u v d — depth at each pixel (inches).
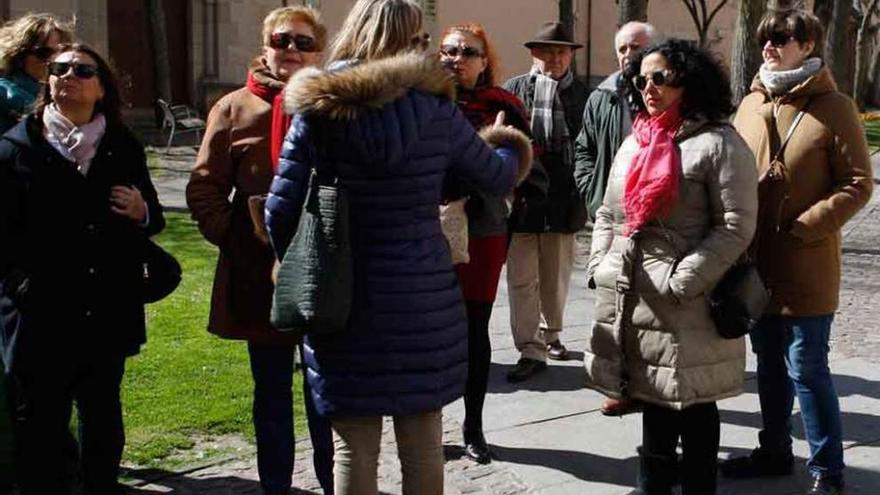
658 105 144.8
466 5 976.9
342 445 128.3
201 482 177.9
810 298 161.6
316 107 118.3
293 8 159.0
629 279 146.3
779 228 161.5
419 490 129.0
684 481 154.1
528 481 181.3
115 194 149.4
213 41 879.7
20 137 144.7
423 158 121.8
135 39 864.9
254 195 154.6
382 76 118.3
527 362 240.7
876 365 254.1
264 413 161.3
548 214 233.3
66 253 145.6
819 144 158.7
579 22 1061.1
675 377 143.7
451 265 127.8
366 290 121.7
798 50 161.2
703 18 904.3
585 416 214.2
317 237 119.3
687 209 143.3
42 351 145.6
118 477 169.3
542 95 235.5
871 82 1360.7
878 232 467.8
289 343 158.7
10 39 168.2
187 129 729.6
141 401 215.9
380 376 122.3
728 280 144.0
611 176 153.7
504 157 133.0
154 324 280.5
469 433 190.1
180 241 402.6
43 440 149.5
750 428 207.2
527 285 239.6
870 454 192.7
